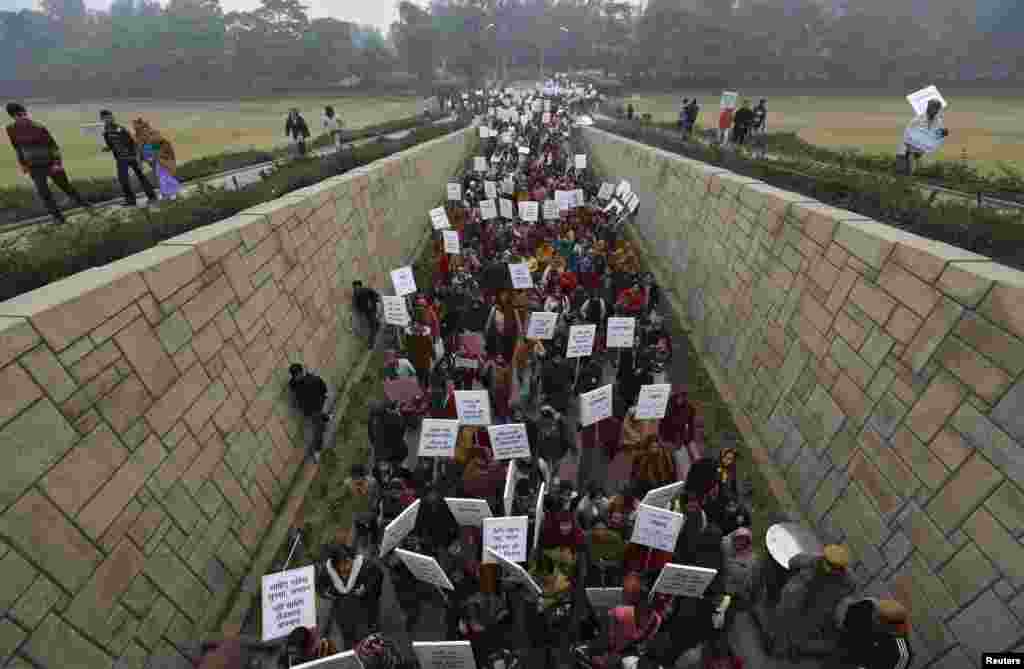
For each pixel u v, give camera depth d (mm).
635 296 12945
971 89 70375
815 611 6414
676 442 9773
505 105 62844
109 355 6520
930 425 6836
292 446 10219
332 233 13680
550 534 7242
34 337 5633
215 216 10516
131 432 6668
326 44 94812
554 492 7434
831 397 8883
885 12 86375
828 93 78688
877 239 8320
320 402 10367
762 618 7199
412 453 10500
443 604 7805
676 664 6082
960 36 83438
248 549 8469
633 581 6637
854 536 7805
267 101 85250
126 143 12047
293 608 6191
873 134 35750
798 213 10852
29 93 87000
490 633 6215
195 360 7988
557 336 12125
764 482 9711
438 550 7883
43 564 5402
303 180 14859
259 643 7180
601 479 9688
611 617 6273
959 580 6148
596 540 7223
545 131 47375
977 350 6348
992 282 6266
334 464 10383
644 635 6242
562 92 73938
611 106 68375
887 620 5711
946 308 6859
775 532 7336
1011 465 5770
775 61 83562
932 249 7430
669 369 13562
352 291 14195
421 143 28766
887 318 7883
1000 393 5984
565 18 131500
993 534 5848
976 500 6082
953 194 12492
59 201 12922
